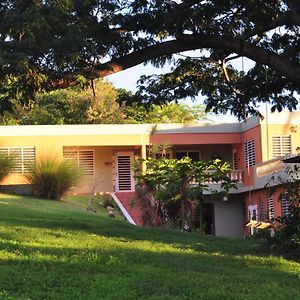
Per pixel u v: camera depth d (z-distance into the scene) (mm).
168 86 13719
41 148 28828
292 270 9422
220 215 27453
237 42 11297
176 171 18203
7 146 29078
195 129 29828
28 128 29203
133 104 14500
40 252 9539
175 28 10828
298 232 11023
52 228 13172
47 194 25281
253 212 25547
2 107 10141
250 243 12945
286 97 13828
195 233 15633
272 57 11367
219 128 29812
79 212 20281
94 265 8641
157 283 7539
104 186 31125
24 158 28969
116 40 10828
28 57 8664
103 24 10430
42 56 9000
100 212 25047
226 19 11406
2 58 8336
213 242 13180
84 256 9375
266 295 7004
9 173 27953
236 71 13625
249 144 28656
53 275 7777
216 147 31641
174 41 11352
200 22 10883
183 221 18281
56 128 29453
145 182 19297
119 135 29688
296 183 11539
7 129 29094
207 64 13445
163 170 18406
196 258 10141
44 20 8398
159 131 29797
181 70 13375
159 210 18953
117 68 11000
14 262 8602
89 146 30641
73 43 8859
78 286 7230
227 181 19344
